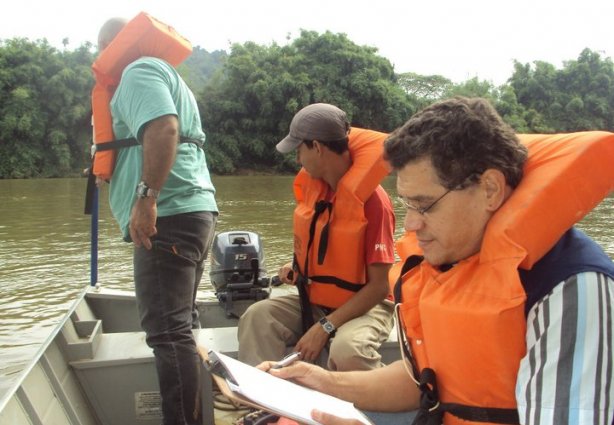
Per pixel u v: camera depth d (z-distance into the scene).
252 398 1.04
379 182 1.97
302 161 2.11
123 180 1.93
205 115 27.73
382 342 2.08
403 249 1.33
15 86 25.22
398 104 29.03
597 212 11.58
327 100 27.98
